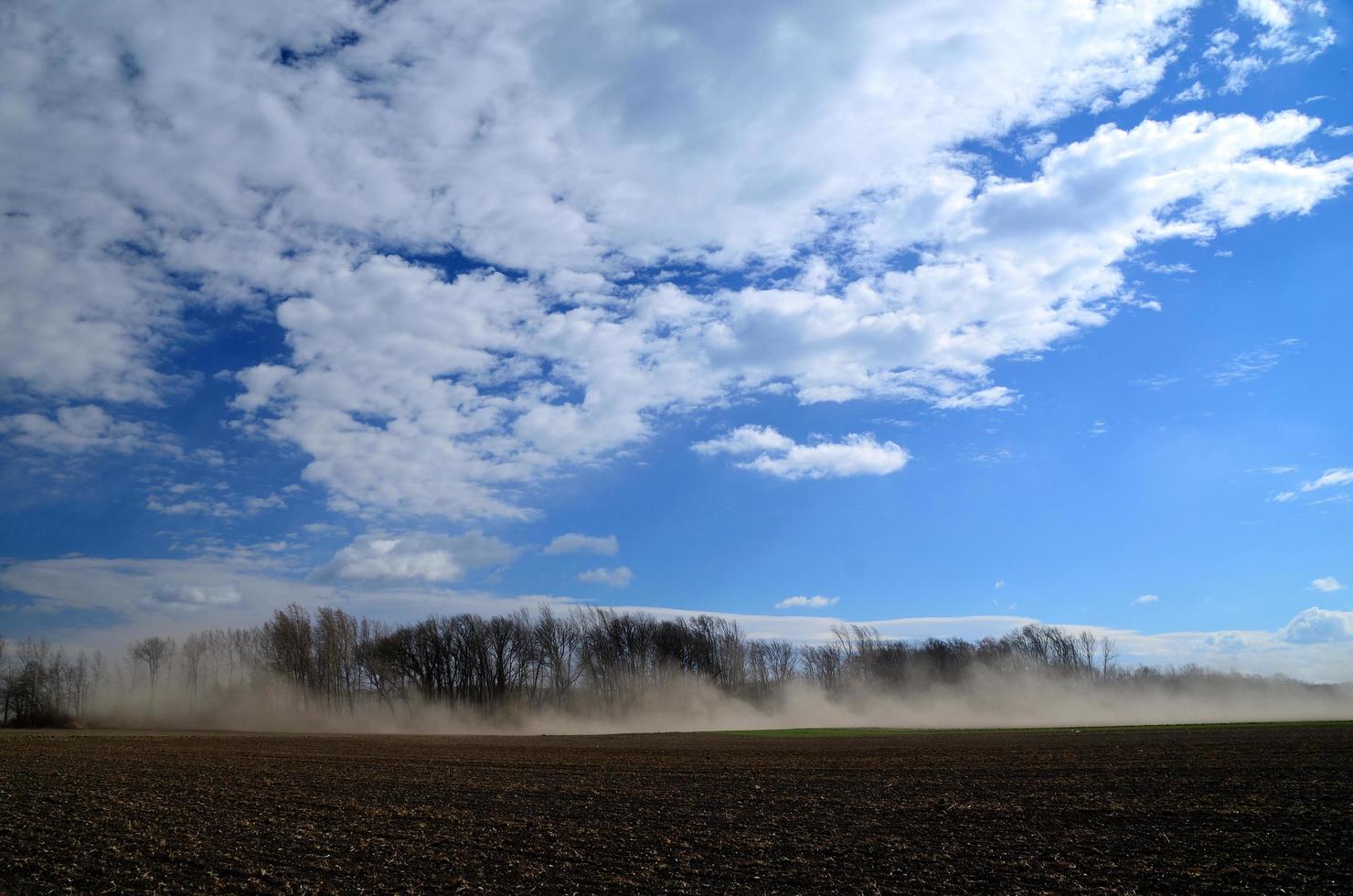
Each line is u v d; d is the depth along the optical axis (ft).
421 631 363.56
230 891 51.37
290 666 345.31
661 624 387.75
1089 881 51.57
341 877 54.49
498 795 92.68
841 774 110.63
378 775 114.73
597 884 52.42
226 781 107.96
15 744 179.42
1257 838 62.44
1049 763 117.29
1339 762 107.86
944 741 170.91
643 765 127.34
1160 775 99.60
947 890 50.37
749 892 50.21
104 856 60.59
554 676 362.74
